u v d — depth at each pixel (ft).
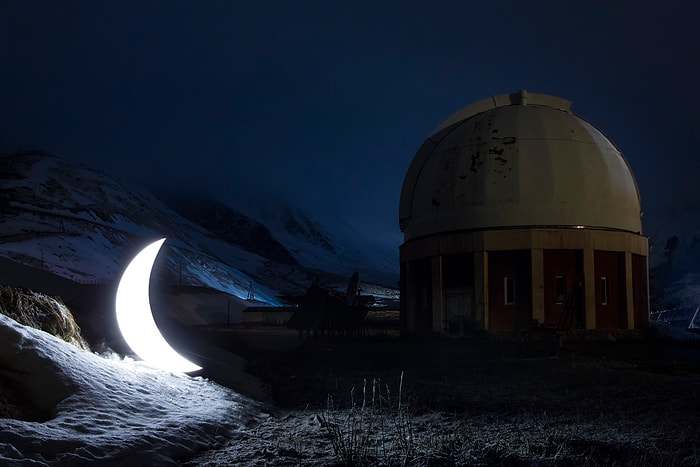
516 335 121.60
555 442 35.70
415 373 75.10
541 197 128.47
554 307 124.77
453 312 131.85
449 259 133.59
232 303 323.98
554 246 126.00
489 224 129.29
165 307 237.04
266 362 86.79
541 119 136.87
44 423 29.14
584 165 131.44
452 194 134.00
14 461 23.66
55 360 35.45
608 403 51.85
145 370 45.55
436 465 30.58
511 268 127.13
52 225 452.35
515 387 62.08
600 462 31.58
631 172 143.43
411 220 144.56
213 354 71.10
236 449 32.63
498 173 130.62
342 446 32.04
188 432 33.22
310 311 142.82
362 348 114.01
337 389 59.41
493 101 152.87
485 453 32.78
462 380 68.03
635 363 88.94
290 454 31.81
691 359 96.22
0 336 35.19
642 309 135.74
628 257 131.03
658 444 35.94
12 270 58.29
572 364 85.46
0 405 30.25
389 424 41.27
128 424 32.07
